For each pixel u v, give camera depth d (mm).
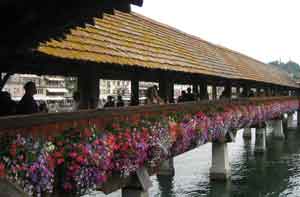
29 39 4867
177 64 12883
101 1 4359
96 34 9609
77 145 6258
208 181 21031
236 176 23312
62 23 4648
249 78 22578
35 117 5797
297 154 31219
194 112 12789
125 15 13398
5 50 5062
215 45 25734
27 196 3424
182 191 19281
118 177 8547
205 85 17906
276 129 39938
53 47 7125
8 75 8195
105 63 8258
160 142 9438
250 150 33031
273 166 26469
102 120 7586
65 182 6195
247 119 20578
